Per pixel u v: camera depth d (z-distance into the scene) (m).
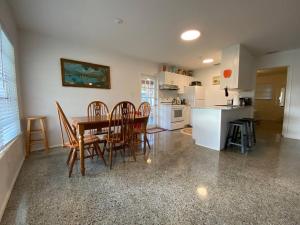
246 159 2.63
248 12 2.24
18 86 2.58
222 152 2.99
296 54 3.90
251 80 4.38
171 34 3.00
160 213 1.38
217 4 2.05
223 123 3.14
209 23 2.57
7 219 1.31
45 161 2.53
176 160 2.60
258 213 1.37
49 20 2.49
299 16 2.34
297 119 4.02
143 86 5.02
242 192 1.69
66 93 3.35
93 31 2.88
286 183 1.87
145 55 4.38
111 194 1.66
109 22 2.55
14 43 2.42
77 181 1.92
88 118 2.59
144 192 1.70
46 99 3.12
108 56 3.98
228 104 4.72
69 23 2.59
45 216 1.34
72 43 3.37
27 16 2.37
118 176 2.05
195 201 1.54
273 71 6.59
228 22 2.54
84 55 3.56
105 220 1.30
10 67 2.17
